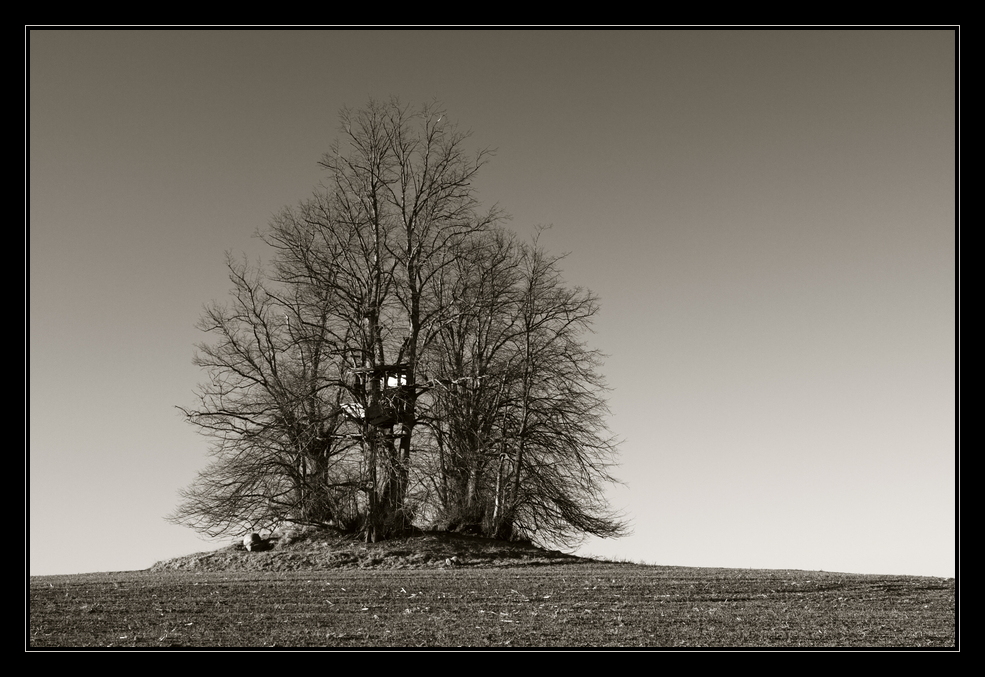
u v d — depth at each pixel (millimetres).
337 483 40750
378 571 34312
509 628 20531
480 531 42594
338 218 43094
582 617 22094
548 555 40531
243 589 25906
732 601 24906
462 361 43125
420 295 43219
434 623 21031
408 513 41156
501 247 43312
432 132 43812
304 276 42375
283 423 40500
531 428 42250
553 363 42625
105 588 25703
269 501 40188
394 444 41812
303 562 38219
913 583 28359
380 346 42156
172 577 30734
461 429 41875
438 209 43625
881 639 20109
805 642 19688
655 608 23609
